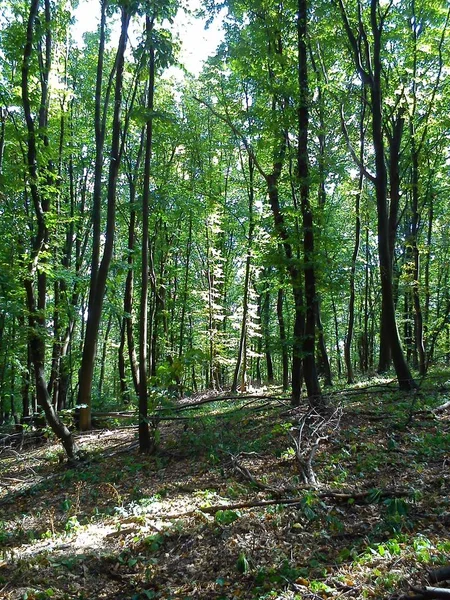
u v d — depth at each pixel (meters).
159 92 22.36
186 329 28.81
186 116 24.03
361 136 16.28
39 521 8.00
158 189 20.47
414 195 21.23
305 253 12.03
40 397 11.24
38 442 15.26
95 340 15.04
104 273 14.58
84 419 15.10
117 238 26.88
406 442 8.74
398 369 13.45
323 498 6.64
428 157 20.80
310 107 12.73
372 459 7.93
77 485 9.60
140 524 6.84
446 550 4.83
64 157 18.88
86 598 5.20
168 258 27.48
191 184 22.53
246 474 8.12
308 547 5.51
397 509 5.88
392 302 13.59
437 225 26.83
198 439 11.20
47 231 14.31
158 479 9.36
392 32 16.56
